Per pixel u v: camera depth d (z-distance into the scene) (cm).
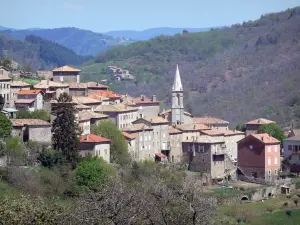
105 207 9431
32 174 16400
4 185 15462
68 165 17575
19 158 17300
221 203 16650
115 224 9375
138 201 9900
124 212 9562
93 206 9488
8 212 9225
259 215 17075
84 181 16275
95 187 15738
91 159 18075
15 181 15725
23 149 17738
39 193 15275
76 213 9450
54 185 16225
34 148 18150
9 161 17150
